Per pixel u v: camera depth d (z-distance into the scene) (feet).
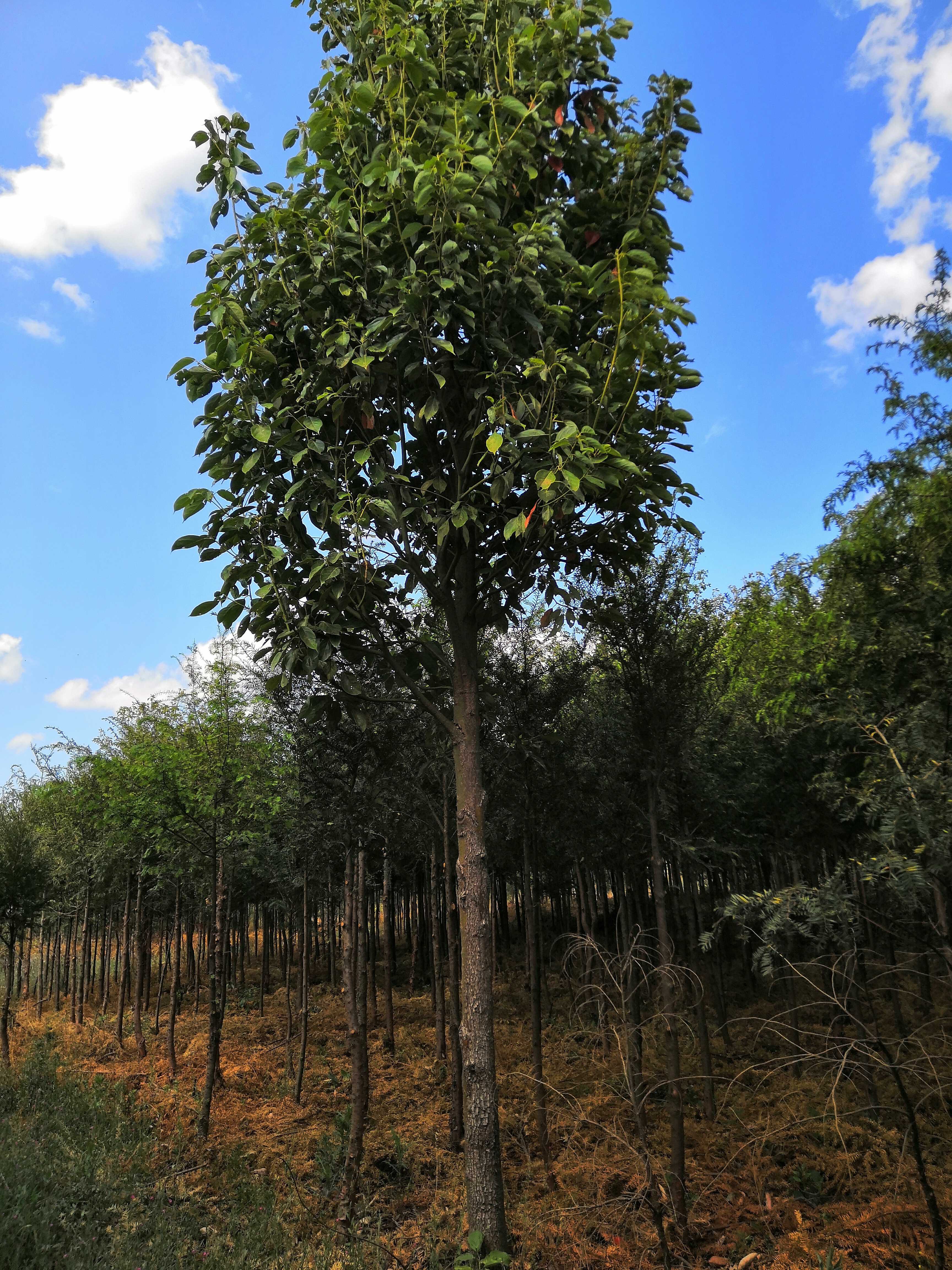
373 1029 40.09
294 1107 27.71
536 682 24.04
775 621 23.09
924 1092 22.08
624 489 16.40
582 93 16.01
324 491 15.67
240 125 15.94
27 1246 14.28
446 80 15.51
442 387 14.53
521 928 59.26
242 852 31.71
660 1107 24.58
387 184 14.02
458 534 16.63
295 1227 18.19
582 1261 15.24
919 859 11.93
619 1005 20.30
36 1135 21.93
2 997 56.34
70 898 48.44
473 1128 14.64
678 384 15.84
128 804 30.17
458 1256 13.84
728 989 40.34
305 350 16.21
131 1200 17.95
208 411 15.33
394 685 21.16
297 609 15.83
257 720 28.37
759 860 34.88
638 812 21.89
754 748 26.27
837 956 13.15
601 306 16.31
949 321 16.31
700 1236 16.72
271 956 59.57
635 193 16.48
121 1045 38.83
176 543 15.67
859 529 16.30
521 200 16.29
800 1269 14.65
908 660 14.58
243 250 15.51
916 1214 16.14
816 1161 19.71
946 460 15.69
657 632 21.72
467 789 16.49
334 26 16.37
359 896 24.64
